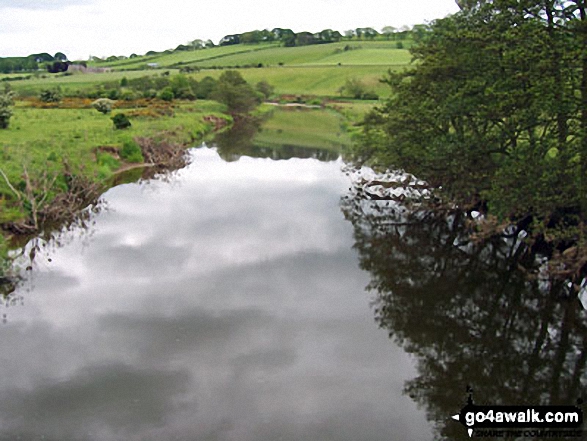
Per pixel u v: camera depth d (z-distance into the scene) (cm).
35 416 1277
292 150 5459
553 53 1770
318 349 1630
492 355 1658
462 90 2120
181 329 1725
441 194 2641
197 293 2002
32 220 2527
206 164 4644
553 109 1759
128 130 4812
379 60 15012
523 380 1529
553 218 2173
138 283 2083
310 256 2452
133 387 1404
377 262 2409
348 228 2889
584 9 1845
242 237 2677
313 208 3253
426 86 2516
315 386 1433
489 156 2330
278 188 3769
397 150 2794
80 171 3125
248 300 1955
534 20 1856
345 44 18112
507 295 2092
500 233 2550
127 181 3834
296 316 1845
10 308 1858
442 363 1597
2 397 1350
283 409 1329
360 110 8600
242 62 16288
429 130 2627
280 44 19562
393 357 1606
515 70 1970
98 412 1297
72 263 2275
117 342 1634
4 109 4341
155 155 4359
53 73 14475
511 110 1973
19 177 2680
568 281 2014
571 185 1838
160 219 2950
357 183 3509
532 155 1975
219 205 3275
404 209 3169
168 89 8738
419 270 2333
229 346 1625
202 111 7700
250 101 9219
